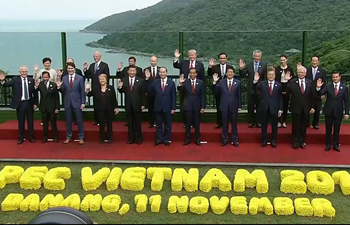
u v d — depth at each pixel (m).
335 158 10.41
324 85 11.34
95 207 8.00
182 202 8.02
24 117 11.63
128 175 9.04
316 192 8.67
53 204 8.01
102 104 11.34
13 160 10.36
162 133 11.51
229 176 9.51
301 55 12.93
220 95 11.34
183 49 13.12
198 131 11.40
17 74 13.37
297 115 10.88
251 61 12.20
